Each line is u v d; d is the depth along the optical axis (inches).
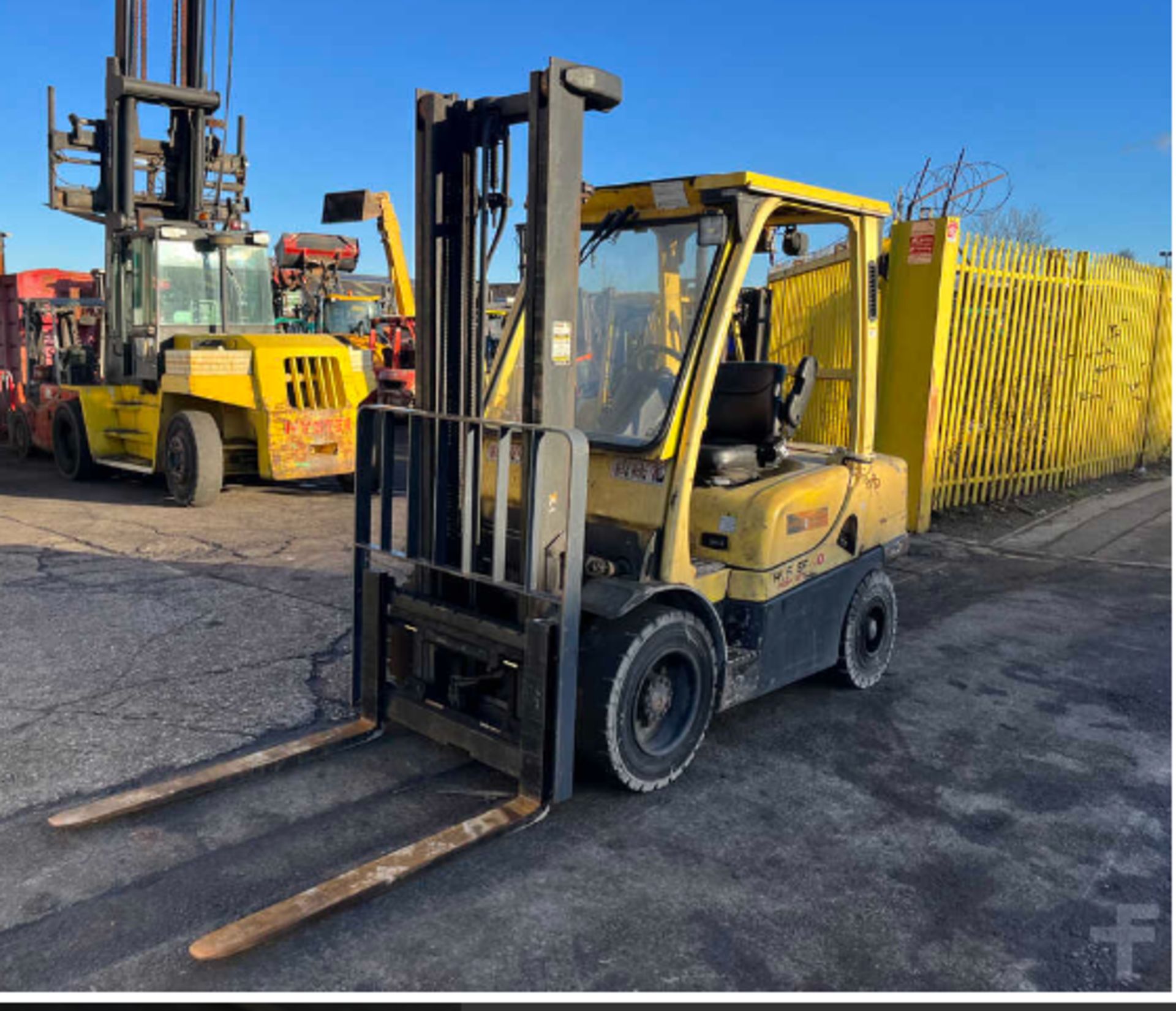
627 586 138.2
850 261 179.2
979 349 367.9
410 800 143.6
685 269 153.0
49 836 130.8
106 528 334.6
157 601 241.3
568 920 115.1
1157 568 309.7
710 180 145.1
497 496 133.5
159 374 394.3
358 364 402.9
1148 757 168.6
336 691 184.2
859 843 136.0
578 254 138.0
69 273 602.5
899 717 183.5
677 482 146.9
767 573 159.9
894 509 202.2
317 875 123.5
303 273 733.9
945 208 377.7
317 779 148.8
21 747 157.8
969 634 237.9
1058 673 210.1
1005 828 141.8
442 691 155.5
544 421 137.1
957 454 370.6
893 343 346.0
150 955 106.7
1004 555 324.8
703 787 151.2
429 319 148.9
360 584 161.9
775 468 179.9
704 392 146.0
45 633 214.4
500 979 104.3
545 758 135.6
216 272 418.0
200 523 348.8
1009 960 110.9
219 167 457.7
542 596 131.5
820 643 179.8
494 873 124.3
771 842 135.2
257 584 260.4
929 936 115.2
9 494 409.7
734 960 109.2
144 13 436.5
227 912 115.0
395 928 112.3
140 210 445.7
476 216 146.7
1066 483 440.8
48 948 107.6
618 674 136.6
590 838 134.1
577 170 135.1
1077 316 422.0
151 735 163.6
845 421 323.9
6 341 615.5
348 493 420.8
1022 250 379.9
